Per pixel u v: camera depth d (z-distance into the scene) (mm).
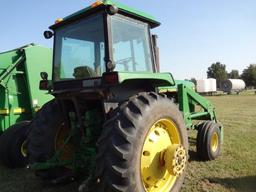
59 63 4715
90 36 4258
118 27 4184
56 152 4477
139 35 4582
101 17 4129
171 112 4234
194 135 8766
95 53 4199
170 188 4148
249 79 80500
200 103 6828
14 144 6141
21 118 7242
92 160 4148
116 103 4105
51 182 4445
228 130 9883
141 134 3678
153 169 3979
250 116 14398
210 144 6074
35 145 4566
